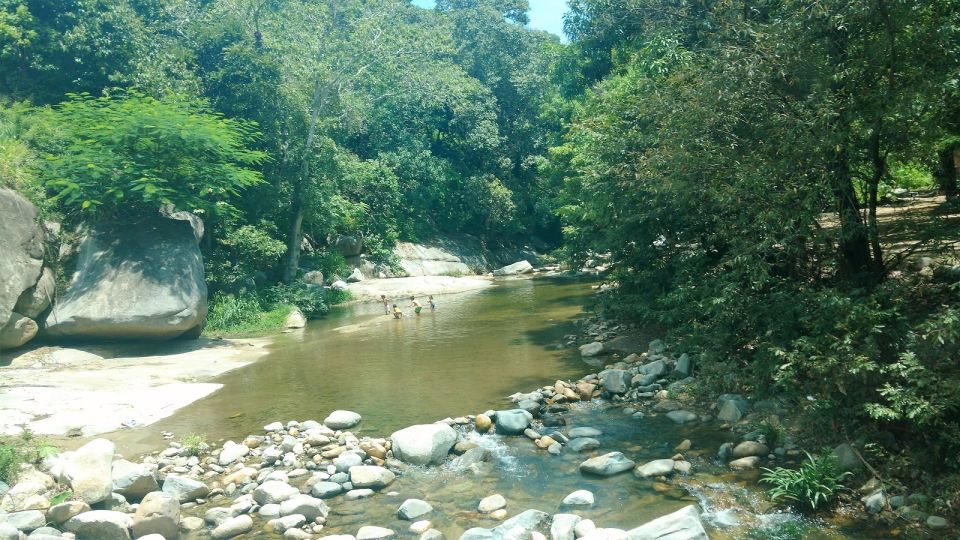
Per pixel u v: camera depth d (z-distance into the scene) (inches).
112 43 1152.2
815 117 358.0
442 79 1428.4
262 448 411.2
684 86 442.9
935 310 355.6
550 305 1028.5
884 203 421.7
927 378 282.2
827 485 292.4
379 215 1732.3
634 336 656.4
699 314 491.8
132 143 835.4
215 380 604.7
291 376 612.1
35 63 1126.4
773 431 354.0
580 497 304.2
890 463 304.2
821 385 343.9
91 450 331.9
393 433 406.3
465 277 1694.1
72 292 733.9
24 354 669.9
